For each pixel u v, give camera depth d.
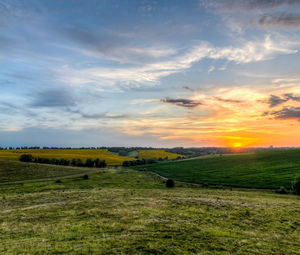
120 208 22.92
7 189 42.47
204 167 93.44
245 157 108.62
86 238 13.68
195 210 22.02
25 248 11.98
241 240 13.79
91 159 136.62
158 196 32.06
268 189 46.88
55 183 53.34
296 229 16.83
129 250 11.60
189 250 11.85
